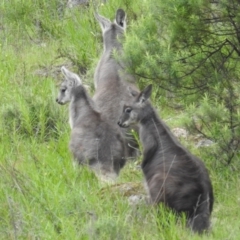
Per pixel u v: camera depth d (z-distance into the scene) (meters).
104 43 39.66
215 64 32.81
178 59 32.28
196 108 33.09
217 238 26.33
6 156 35.06
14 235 27.30
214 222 27.83
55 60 46.19
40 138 37.69
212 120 31.62
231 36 33.06
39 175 32.16
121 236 26.56
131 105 30.09
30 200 30.09
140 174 33.00
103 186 31.69
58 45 48.25
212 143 34.25
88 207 29.05
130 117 30.05
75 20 49.38
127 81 36.38
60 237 27.28
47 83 42.34
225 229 27.14
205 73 32.69
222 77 32.44
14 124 37.47
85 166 33.28
